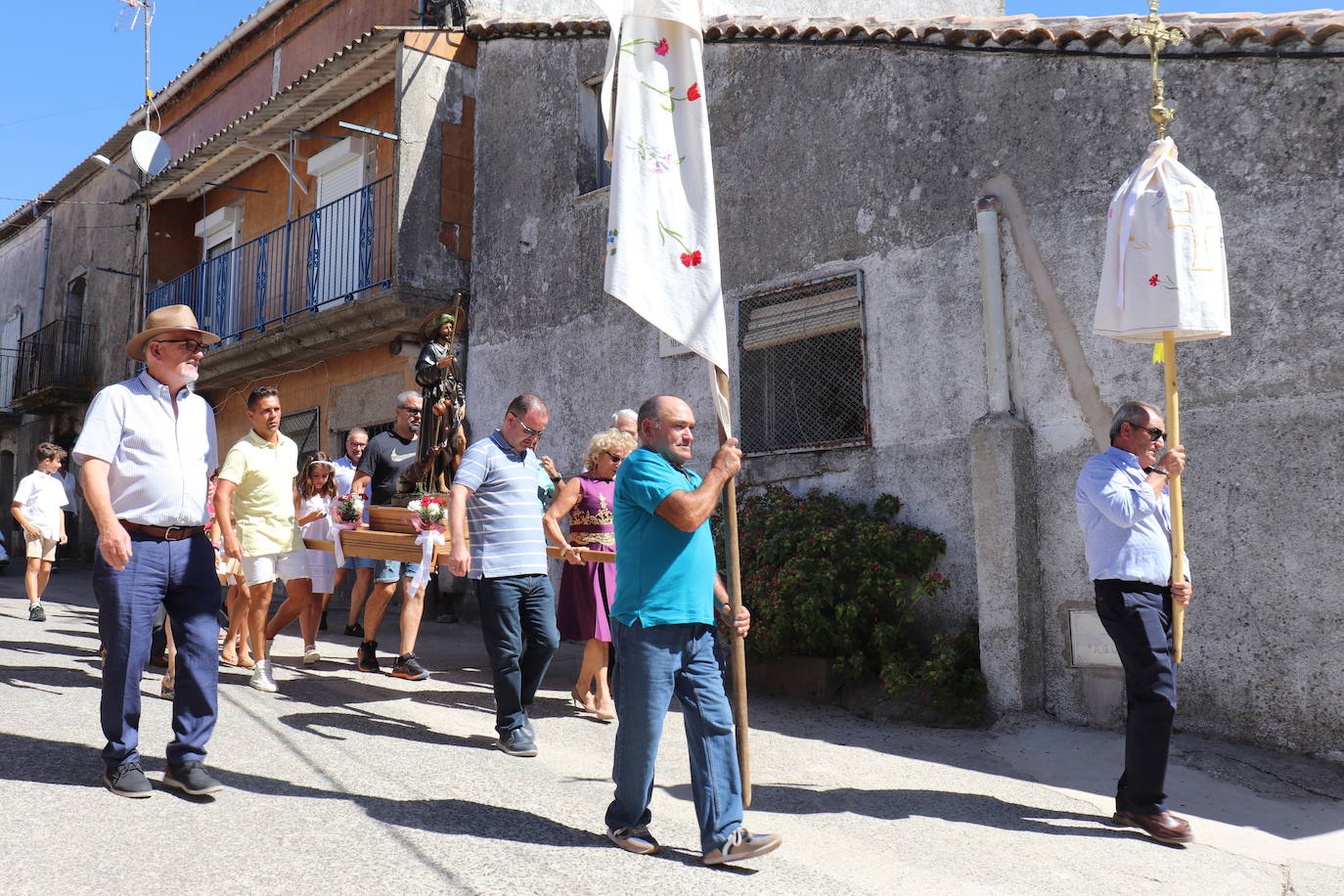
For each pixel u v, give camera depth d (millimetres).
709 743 3805
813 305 8273
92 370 19688
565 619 6348
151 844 3559
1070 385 6621
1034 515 6691
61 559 20188
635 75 4352
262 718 5664
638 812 3879
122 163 19188
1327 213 5727
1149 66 6438
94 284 19891
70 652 7625
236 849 3568
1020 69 7039
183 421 4277
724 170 9008
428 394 7012
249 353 14070
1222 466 5992
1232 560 5922
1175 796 5219
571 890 3416
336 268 13414
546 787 4672
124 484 4113
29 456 22438
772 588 7172
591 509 6344
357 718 5883
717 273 4340
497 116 11711
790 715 6738
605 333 10141
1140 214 4746
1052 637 6574
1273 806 5090
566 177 10812
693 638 3863
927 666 6641
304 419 14281
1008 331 6926
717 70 9109
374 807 4160
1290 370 5789
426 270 11492
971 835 4469
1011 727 6371
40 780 4180
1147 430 4688
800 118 8445
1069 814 4871
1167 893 3932
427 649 8977
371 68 12391
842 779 5262
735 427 8773
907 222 7629
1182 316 4590
